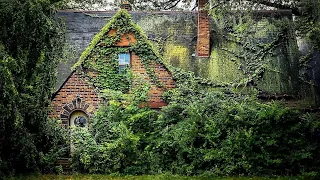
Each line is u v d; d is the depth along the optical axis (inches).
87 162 683.4
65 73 924.6
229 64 932.0
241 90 884.6
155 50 860.6
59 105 833.5
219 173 668.1
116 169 684.7
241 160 673.0
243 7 848.9
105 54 849.5
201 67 925.2
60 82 905.5
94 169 686.5
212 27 1005.8
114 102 744.3
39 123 654.5
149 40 911.7
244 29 976.9
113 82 840.9
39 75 626.8
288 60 944.3
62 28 660.1
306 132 695.1
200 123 709.3
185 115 753.6
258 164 677.3
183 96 828.6
